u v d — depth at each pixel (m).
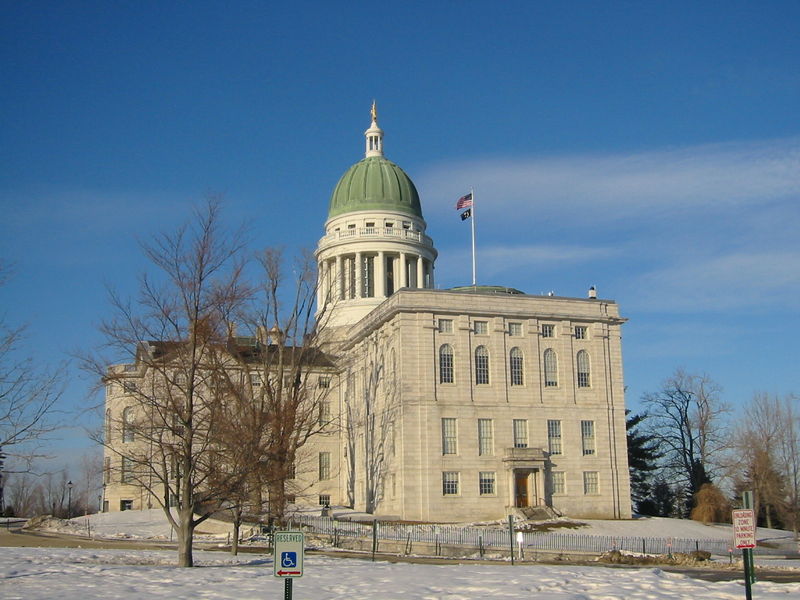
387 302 98.56
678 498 118.56
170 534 81.12
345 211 133.38
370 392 102.69
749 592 24.66
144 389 57.19
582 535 76.12
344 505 110.75
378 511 97.06
